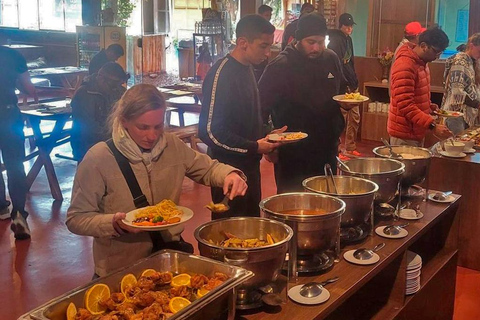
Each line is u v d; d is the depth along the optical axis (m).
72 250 4.32
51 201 5.44
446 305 3.14
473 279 3.87
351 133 7.02
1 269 3.98
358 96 3.46
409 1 8.31
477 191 3.86
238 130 2.95
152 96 1.95
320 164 3.54
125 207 2.05
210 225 1.98
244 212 3.06
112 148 2.02
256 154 3.01
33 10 12.69
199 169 2.22
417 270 2.60
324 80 3.45
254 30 2.84
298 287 1.94
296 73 3.41
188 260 1.78
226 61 2.91
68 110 5.61
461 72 4.90
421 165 2.82
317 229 1.97
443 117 4.38
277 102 3.47
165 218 1.93
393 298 2.51
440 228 3.16
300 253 2.01
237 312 1.80
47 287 3.74
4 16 13.12
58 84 10.30
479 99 5.05
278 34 8.97
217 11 9.07
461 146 3.94
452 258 3.10
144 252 2.09
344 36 6.38
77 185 2.00
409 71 4.00
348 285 1.98
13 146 4.40
